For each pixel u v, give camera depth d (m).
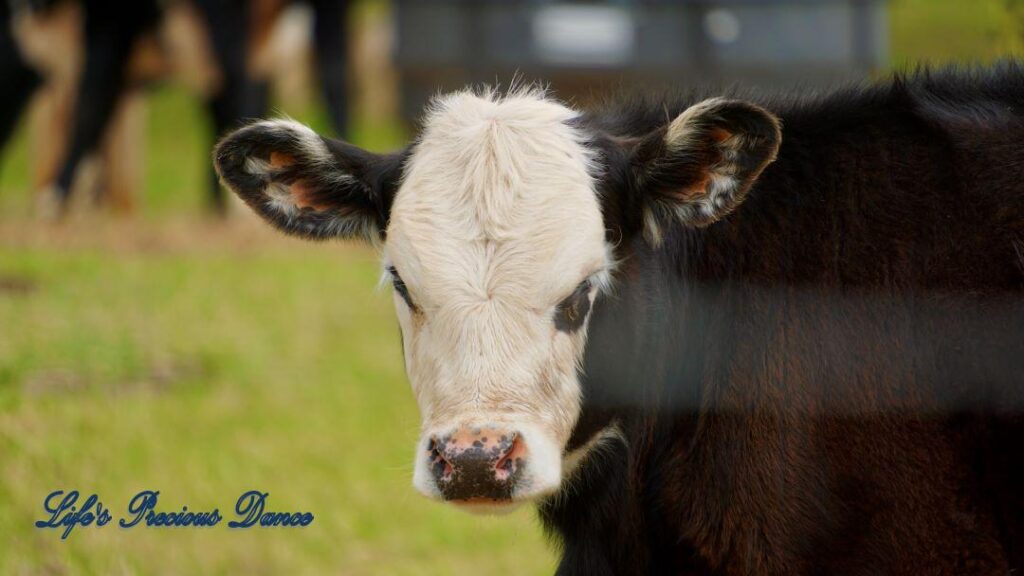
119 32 25.22
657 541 8.86
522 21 25.22
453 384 7.76
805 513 8.28
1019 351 8.16
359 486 13.45
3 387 14.32
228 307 17.80
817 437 8.32
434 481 7.66
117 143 26.83
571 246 7.97
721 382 8.56
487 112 8.48
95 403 14.29
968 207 8.41
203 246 21.62
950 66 9.27
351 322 18.03
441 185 8.16
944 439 8.24
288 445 14.15
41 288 17.66
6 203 26.94
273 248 22.02
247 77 26.38
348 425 14.74
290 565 12.05
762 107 8.28
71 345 15.38
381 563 12.29
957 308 8.25
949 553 8.24
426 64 25.84
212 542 12.19
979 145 8.57
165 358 15.91
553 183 8.10
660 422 8.73
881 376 8.29
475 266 7.90
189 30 26.17
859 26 23.31
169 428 14.12
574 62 25.05
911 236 8.45
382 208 8.55
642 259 8.52
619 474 8.74
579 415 8.23
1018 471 8.20
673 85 10.10
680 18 24.53
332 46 28.19
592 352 8.23
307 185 8.75
